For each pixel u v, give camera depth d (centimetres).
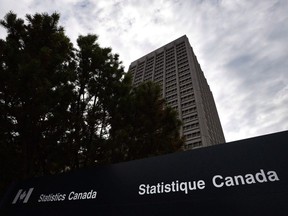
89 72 785
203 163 297
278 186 229
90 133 731
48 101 559
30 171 623
